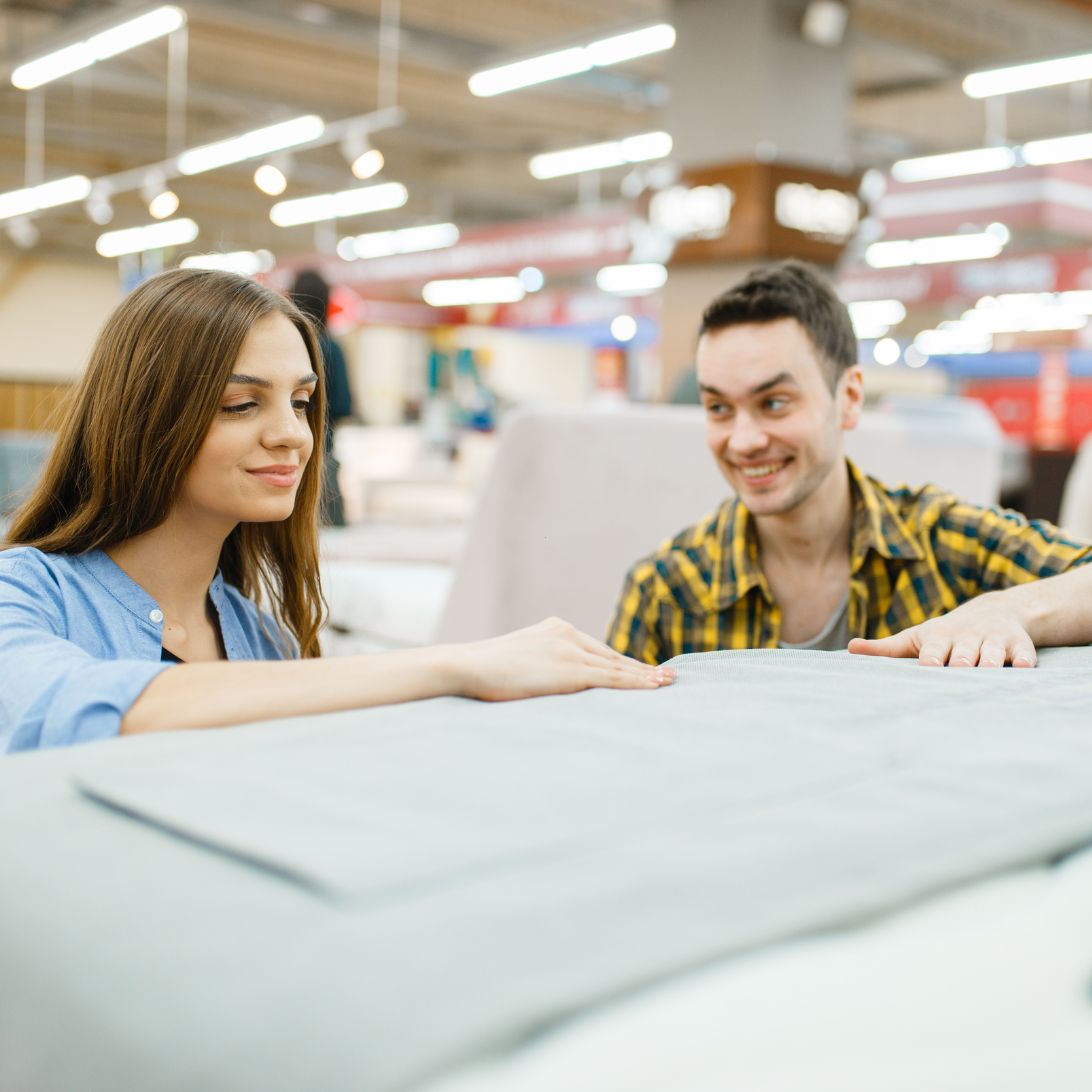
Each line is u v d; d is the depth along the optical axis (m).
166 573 1.15
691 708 0.68
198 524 1.13
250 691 0.73
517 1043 0.28
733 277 5.78
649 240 6.05
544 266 11.48
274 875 0.39
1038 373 17.64
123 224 18.59
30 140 13.50
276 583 1.37
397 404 18.66
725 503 1.59
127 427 1.06
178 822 0.43
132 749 0.57
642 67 11.26
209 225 19.39
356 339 18.83
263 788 0.48
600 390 18.50
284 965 0.32
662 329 6.09
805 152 6.04
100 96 13.46
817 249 5.77
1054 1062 0.33
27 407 8.73
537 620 2.25
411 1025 0.28
